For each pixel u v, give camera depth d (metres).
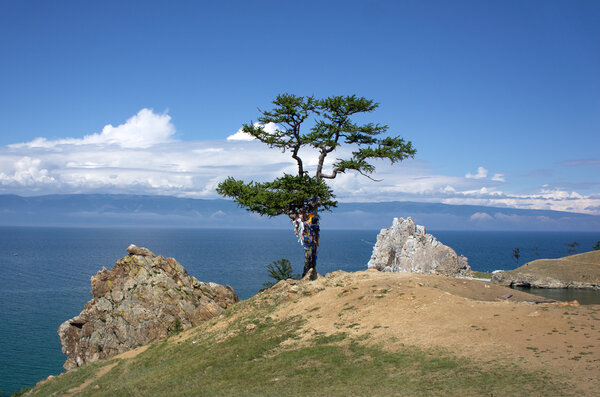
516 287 67.12
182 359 26.88
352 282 31.92
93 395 24.39
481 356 17.34
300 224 36.88
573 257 72.56
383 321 23.69
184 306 45.31
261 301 34.12
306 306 29.64
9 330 74.94
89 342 44.38
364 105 37.06
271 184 38.47
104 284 48.50
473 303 23.64
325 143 36.44
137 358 31.03
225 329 30.36
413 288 27.66
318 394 16.92
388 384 16.58
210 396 18.84
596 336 17.30
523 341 18.03
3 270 168.00
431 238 75.88
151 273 47.84
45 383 32.28
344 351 21.06
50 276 149.50
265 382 19.30
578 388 13.52
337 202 38.47
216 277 145.88
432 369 17.05
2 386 50.03
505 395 14.04
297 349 22.78
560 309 21.09
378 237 84.56
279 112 36.91
